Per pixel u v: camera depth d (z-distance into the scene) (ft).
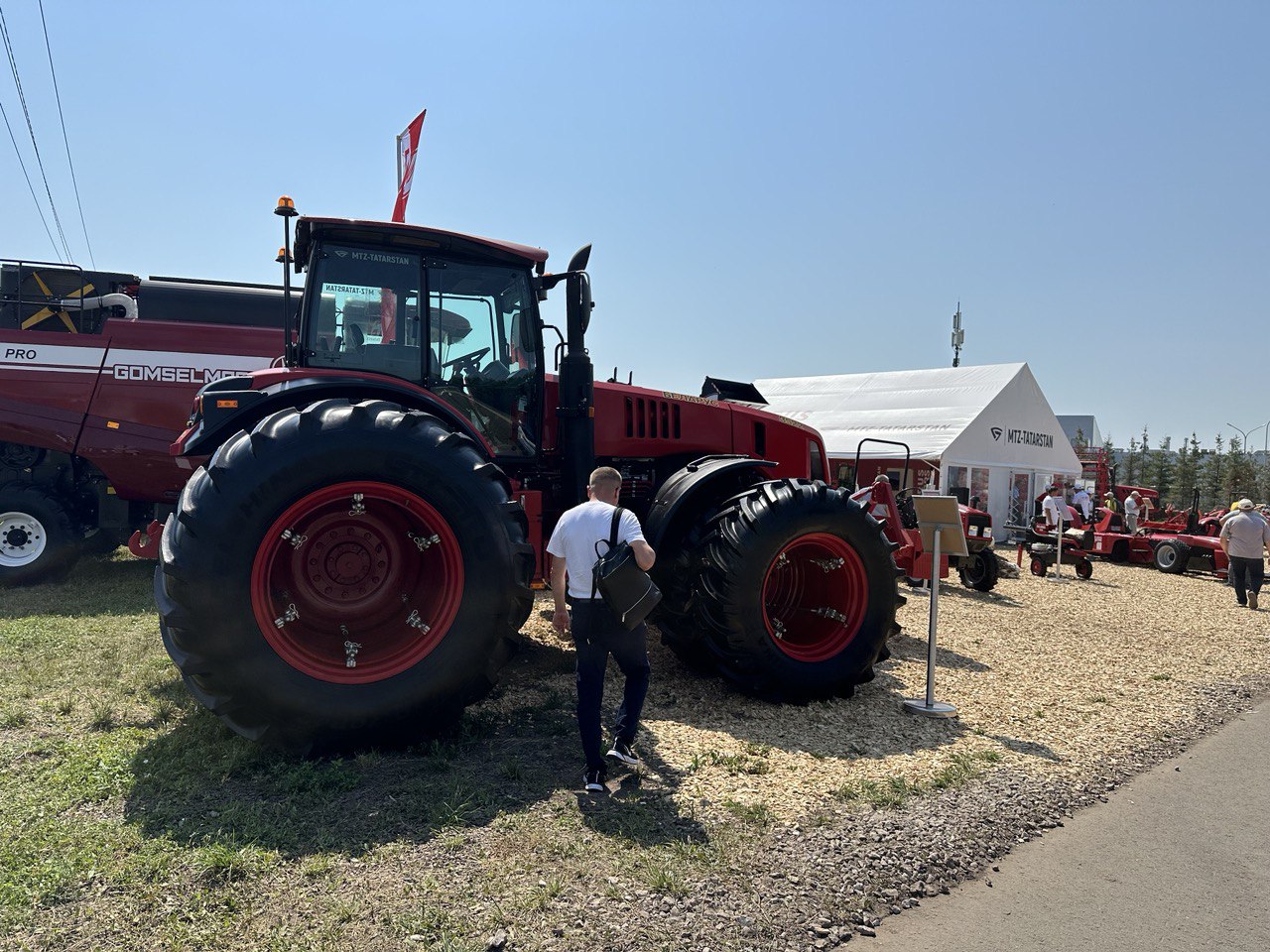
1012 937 8.50
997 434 65.67
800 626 17.25
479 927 7.94
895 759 13.08
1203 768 13.91
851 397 74.95
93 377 27.09
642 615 11.34
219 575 10.98
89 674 15.84
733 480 17.30
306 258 17.03
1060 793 12.28
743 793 11.35
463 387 16.07
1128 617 29.45
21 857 8.88
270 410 13.76
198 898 8.28
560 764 12.11
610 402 18.38
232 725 11.38
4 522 26.61
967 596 33.83
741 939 8.04
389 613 12.91
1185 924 8.87
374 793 10.76
